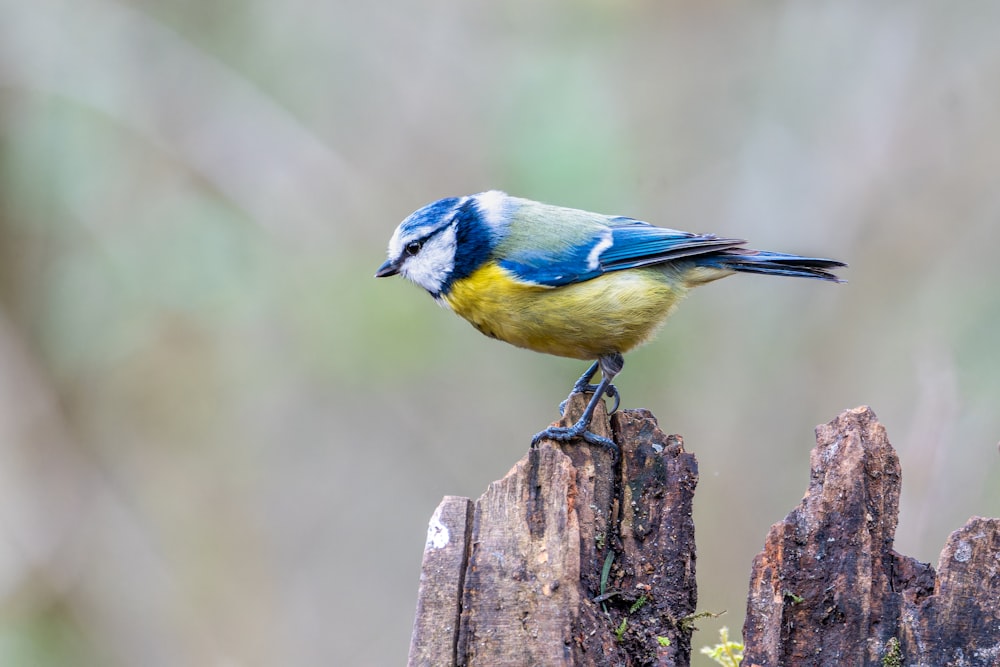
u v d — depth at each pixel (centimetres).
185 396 1448
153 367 1449
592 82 1429
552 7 1523
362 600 1387
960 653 525
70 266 1436
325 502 1423
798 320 1418
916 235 1495
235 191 1427
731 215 1527
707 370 1368
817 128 1555
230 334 1437
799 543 554
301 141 1447
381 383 1343
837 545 548
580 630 533
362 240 1415
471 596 534
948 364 1307
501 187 1327
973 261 1466
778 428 1362
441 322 1294
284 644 1377
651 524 593
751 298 1420
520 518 548
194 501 1431
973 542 531
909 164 1527
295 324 1389
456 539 547
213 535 1423
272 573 1402
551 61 1459
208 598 1396
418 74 1540
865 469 554
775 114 1562
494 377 1362
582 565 559
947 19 1553
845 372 1397
